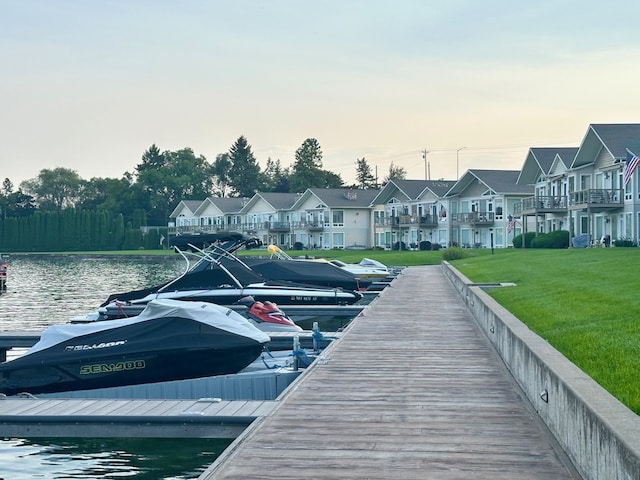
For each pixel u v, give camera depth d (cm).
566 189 6047
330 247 9775
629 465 546
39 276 6569
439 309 2353
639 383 859
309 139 15850
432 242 8744
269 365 1593
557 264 3250
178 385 1449
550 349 993
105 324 1515
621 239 5016
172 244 2719
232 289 2625
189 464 1078
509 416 947
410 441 834
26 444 1124
